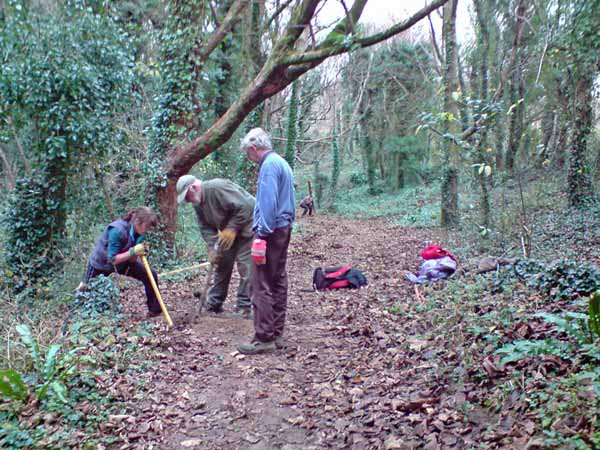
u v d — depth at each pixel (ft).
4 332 17.28
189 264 33.83
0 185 38.75
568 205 43.34
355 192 121.90
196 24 33.94
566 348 11.20
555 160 52.70
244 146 15.34
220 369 14.71
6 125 30.78
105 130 30.60
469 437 9.45
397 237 55.42
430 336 15.33
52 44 28.19
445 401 10.96
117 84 31.22
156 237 33.58
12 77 27.71
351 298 23.95
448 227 57.06
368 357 14.89
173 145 34.04
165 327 18.38
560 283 17.48
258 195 14.98
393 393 12.07
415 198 96.32
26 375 13.11
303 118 88.84
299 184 127.34
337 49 26.84
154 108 37.52
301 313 21.48
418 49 102.42
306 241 53.11
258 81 30.40
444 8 52.75
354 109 107.55
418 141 106.11
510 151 44.52
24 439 10.12
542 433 8.57
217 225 19.35
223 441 10.79
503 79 43.91
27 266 27.37
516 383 10.56
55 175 29.63
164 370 14.38
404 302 21.16
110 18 31.48
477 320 14.83
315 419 11.46
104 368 13.97
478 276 21.91
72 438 10.36
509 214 35.63
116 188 35.83
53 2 30.07
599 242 31.91
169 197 34.22
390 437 9.94
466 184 54.54
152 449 10.45
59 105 28.14
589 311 11.36
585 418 8.49
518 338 13.05
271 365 14.92
